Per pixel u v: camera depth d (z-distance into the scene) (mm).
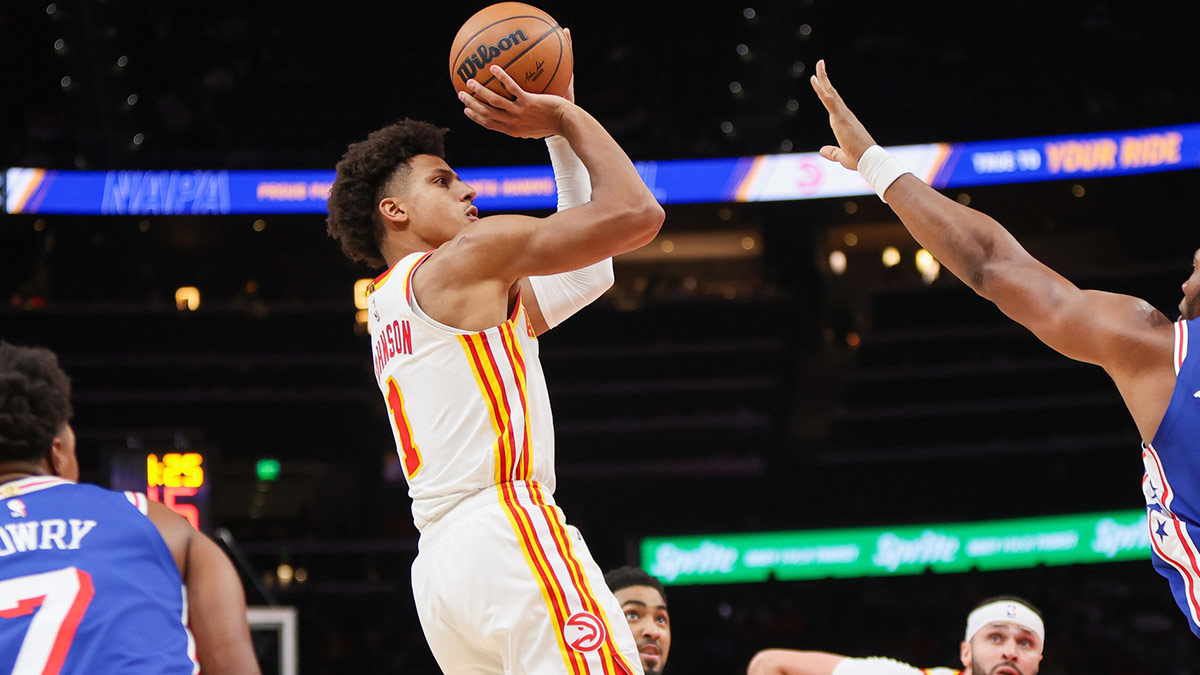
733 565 15195
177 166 16672
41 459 2146
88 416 16469
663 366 17734
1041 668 14508
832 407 17422
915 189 2385
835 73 18859
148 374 16844
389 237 2684
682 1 19375
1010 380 17219
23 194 15844
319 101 18453
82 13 16891
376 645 14609
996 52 18828
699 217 18594
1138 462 16156
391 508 16562
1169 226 18062
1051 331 2199
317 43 18750
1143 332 2137
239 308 17281
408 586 15234
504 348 2393
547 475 2418
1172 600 15359
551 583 2264
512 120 2580
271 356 17281
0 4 17422
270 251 18609
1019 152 16234
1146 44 18281
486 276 2396
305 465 16703
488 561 2285
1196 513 2121
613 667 2236
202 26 18578
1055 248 19031
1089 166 16078
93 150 16844
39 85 17578
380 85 18594
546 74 2672
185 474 7070
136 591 2010
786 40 18547
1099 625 14859
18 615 1946
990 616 4344
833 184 16688
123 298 17844
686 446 17141
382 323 2496
